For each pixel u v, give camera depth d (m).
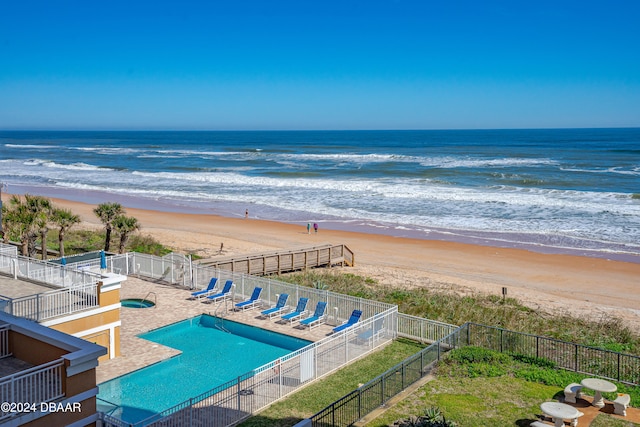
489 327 18.12
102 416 11.70
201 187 67.88
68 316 15.53
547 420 13.15
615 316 23.36
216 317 20.80
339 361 16.91
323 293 21.17
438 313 22.50
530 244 37.72
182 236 39.22
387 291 25.78
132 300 22.78
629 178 72.88
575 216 46.34
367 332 18.16
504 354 17.08
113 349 16.94
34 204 27.23
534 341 18.05
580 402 14.02
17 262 18.55
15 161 110.00
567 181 69.62
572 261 33.50
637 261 33.31
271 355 17.78
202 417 13.15
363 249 36.47
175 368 16.62
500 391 14.80
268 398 14.43
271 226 43.91
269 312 20.70
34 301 15.20
